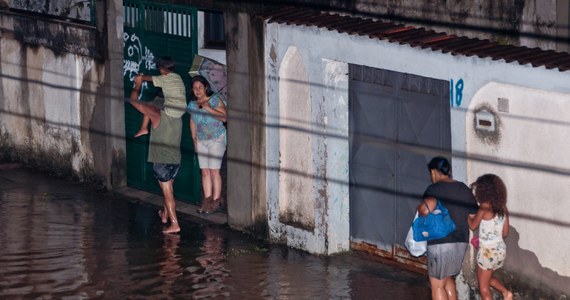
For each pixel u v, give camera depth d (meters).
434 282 10.98
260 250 13.73
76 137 17.17
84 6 17.94
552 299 10.80
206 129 15.04
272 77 13.68
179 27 15.17
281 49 13.48
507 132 10.92
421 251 11.01
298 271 12.83
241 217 14.53
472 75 11.12
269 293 11.98
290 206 13.81
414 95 12.32
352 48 12.47
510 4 11.97
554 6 11.73
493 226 10.69
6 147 18.86
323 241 13.32
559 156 10.48
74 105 17.08
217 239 14.27
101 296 11.80
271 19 13.47
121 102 16.41
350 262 13.15
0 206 15.80
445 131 11.98
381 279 12.46
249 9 13.85
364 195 13.21
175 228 14.53
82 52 16.64
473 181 11.33
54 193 16.62
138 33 15.88
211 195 15.38
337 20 12.96
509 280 11.23
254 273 12.75
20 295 11.80
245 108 14.17
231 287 12.20
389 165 12.79
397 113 12.58
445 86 11.89
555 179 10.56
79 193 16.62
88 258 13.28
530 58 10.66
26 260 13.12
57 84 17.36
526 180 10.84
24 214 15.39
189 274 12.69
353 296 11.89
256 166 14.16
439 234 10.74
